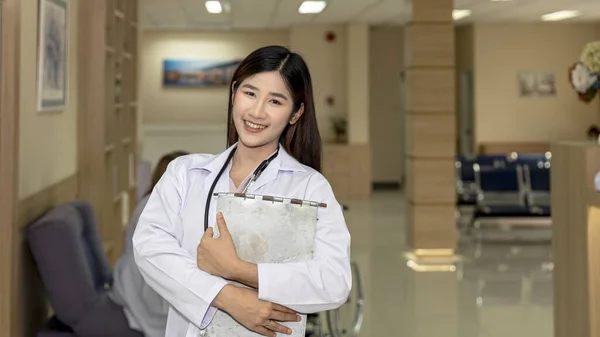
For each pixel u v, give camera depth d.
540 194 10.30
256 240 1.70
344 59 14.16
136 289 3.59
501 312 6.14
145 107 15.03
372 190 15.53
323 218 1.78
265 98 1.77
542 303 6.45
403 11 11.80
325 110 14.31
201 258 1.71
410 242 8.84
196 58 14.99
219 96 15.12
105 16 5.28
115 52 5.94
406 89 8.89
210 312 1.70
